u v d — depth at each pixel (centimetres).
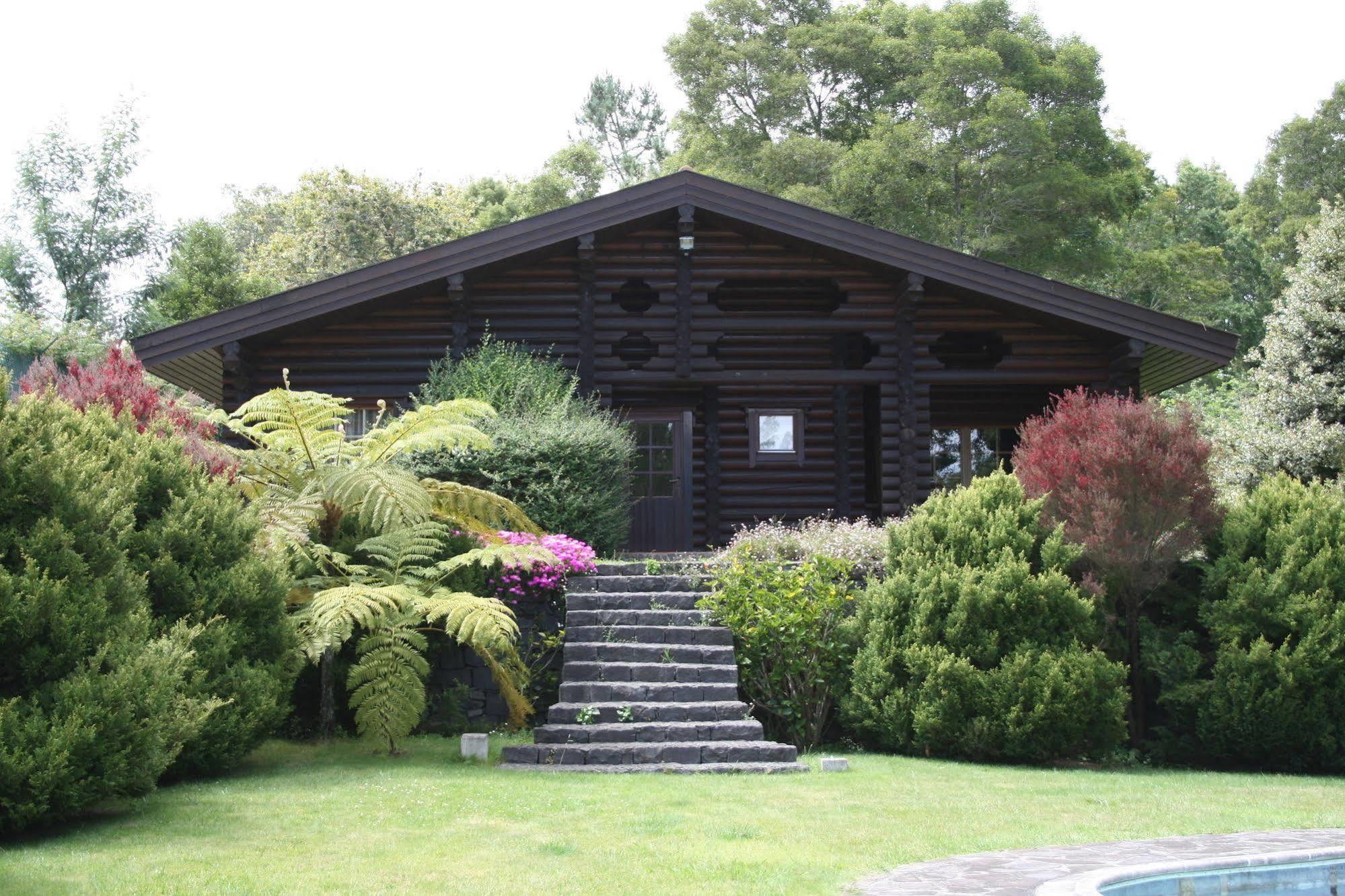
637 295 1716
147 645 709
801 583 1094
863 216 3216
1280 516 1095
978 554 1041
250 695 824
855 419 1706
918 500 1520
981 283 1450
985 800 786
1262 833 696
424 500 1066
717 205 1449
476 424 1321
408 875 559
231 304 2947
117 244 3073
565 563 1164
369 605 911
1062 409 1160
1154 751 1063
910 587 1045
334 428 1491
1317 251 1897
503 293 1514
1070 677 980
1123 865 579
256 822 675
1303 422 1825
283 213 4197
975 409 1788
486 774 852
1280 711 1009
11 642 643
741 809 736
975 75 3177
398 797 748
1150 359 1630
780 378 1511
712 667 1027
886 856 615
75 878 541
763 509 1686
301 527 1015
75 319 2961
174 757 709
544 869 573
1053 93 3362
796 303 1733
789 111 3550
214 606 820
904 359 1523
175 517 824
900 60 3506
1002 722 976
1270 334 1934
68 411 805
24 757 612
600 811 718
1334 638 1013
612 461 1359
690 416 1645
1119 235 3666
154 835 639
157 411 1030
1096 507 1063
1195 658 1065
